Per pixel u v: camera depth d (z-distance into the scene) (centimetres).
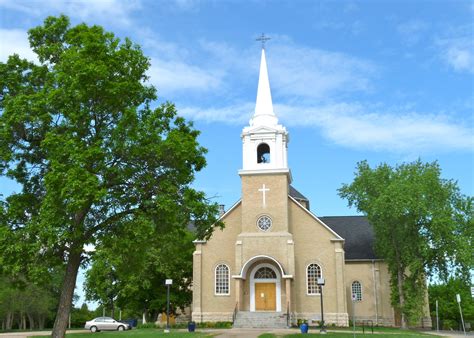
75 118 2291
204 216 2639
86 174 2141
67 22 2698
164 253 4766
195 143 2558
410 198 4825
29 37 2695
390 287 5675
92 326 5303
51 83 2442
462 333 4566
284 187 5103
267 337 3288
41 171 2594
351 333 3775
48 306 6875
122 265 2722
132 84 2442
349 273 5959
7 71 2547
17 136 2461
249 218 5075
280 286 4975
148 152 2412
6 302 6341
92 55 2362
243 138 5309
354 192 5484
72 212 2205
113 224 2466
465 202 5106
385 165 5484
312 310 4981
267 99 5434
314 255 5112
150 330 4269
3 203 2428
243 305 4938
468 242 4909
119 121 2370
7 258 2211
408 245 5066
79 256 2486
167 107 2631
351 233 6431
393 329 4744
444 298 8456
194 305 5100
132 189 2472
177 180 2536
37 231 2223
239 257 4969
